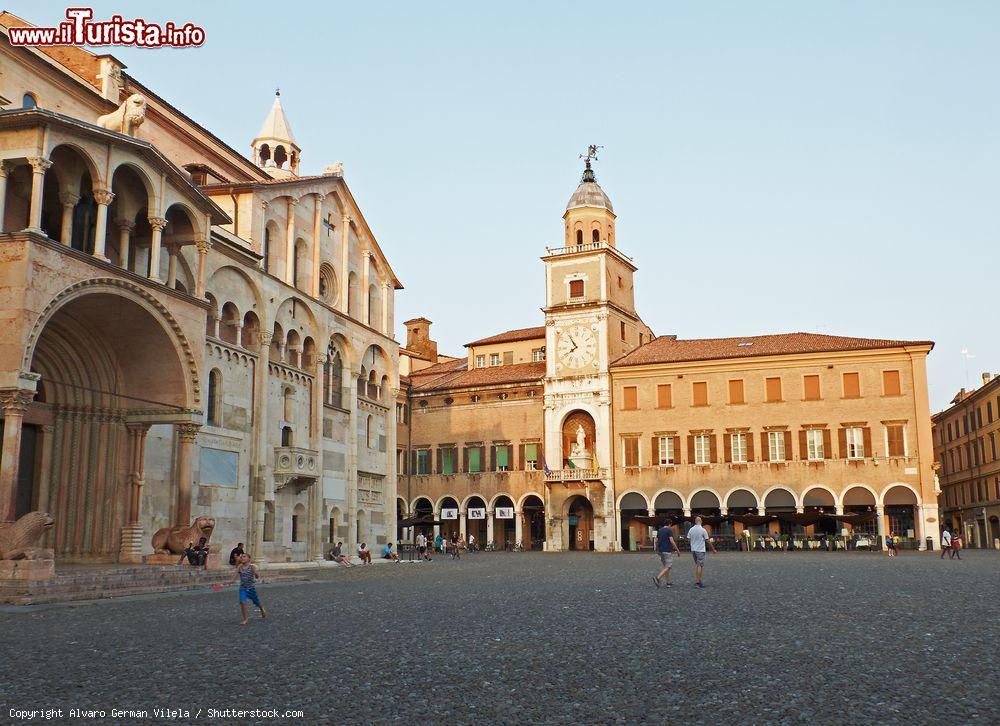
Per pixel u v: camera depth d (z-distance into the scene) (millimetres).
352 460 55375
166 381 34969
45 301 27797
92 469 34938
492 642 16062
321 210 53438
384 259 61781
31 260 27312
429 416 88375
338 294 55531
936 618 18953
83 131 29312
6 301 27062
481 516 84188
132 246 36375
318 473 49438
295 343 49906
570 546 83188
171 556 34156
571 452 81688
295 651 15211
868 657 13836
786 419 73500
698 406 76375
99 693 11750
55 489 34281
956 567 41344
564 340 82188
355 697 11375
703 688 11633
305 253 51844
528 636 16812
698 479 75500
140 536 35594
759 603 22797
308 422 50844
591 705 10797
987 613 19891
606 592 27453
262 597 27312
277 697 11414
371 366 59969
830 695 11125
